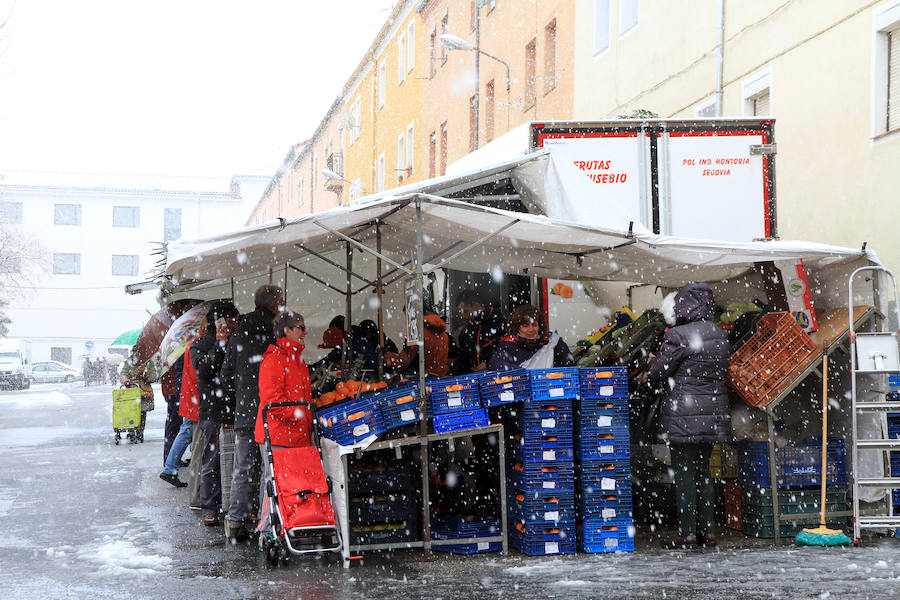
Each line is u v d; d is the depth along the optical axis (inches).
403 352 400.2
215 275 394.0
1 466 600.7
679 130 423.8
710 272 404.2
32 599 253.1
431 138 1492.4
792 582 260.1
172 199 3235.7
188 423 486.3
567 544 310.2
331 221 311.7
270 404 302.2
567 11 967.6
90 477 538.0
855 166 524.1
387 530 308.7
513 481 323.3
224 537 347.9
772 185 425.4
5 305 2591.0
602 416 314.5
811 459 335.6
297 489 292.0
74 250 3139.8
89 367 2207.2
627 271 407.2
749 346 339.9
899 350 341.1
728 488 354.9
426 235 384.5
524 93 1095.6
